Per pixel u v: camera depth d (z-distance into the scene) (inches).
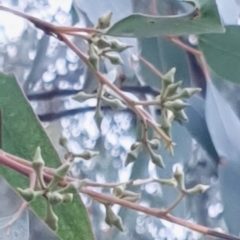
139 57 18.5
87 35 14.3
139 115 14.7
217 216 22.4
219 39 17.3
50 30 14.4
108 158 24.4
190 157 21.2
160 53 19.6
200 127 19.7
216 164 19.8
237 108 19.4
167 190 21.5
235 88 19.3
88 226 15.0
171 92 14.3
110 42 14.3
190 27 13.4
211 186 21.8
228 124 19.5
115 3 17.8
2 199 12.2
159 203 21.4
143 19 13.3
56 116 25.2
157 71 18.2
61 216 14.9
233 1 18.8
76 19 23.2
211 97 19.4
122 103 14.9
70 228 14.9
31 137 15.7
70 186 12.6
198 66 19.5
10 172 14.6
